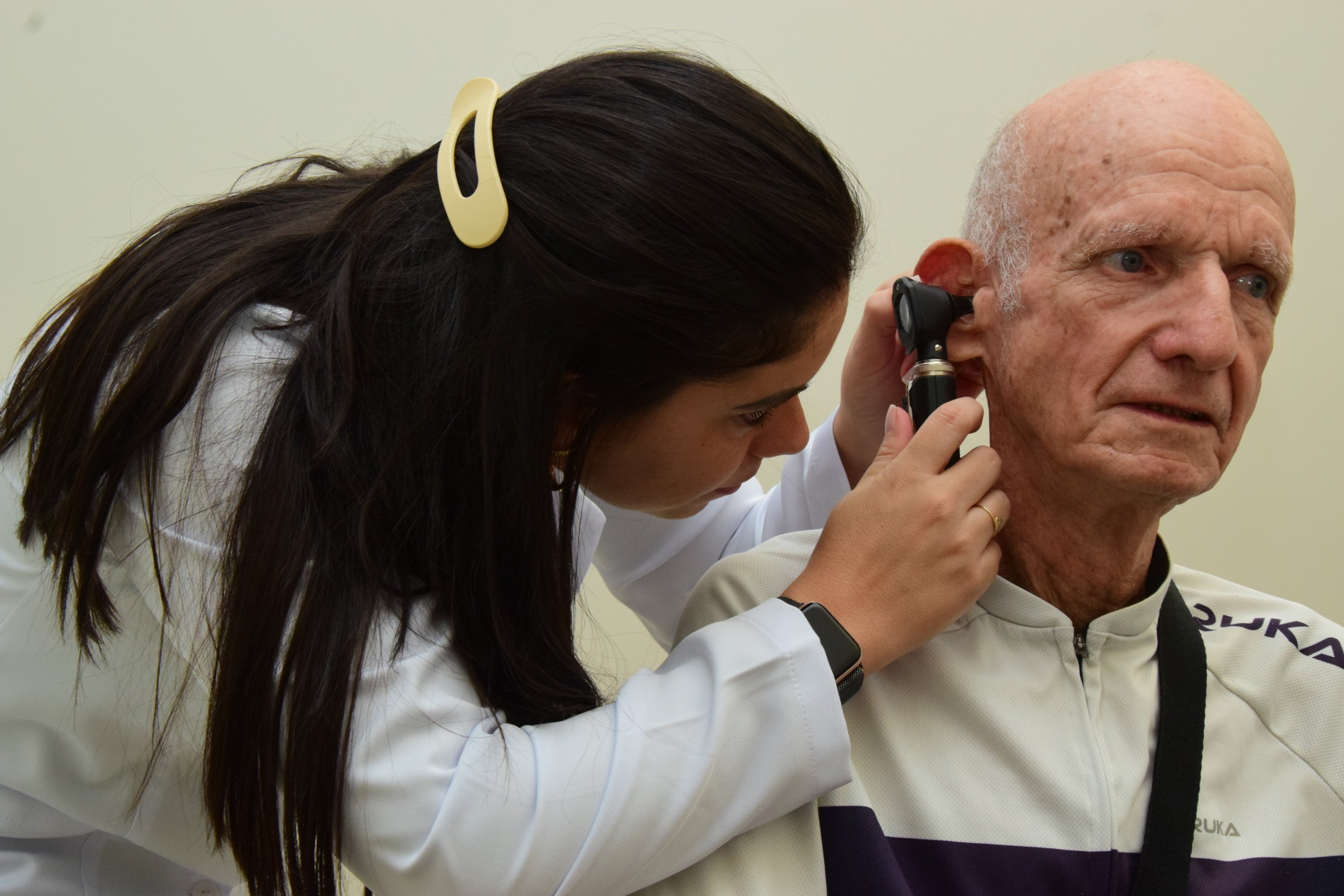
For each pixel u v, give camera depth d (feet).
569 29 4.99
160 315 2.41
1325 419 5.33
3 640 2.43
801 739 2.25
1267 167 2.36
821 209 2.32
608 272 2.25
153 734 2.35
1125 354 2.35
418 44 4.96
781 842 2.43
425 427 2.36
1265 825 2.62
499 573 2.52
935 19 5.07
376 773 2.15
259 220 2.68
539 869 2.13
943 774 2.58
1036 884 2.48
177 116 4.94
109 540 2.34
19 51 4.86
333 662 2.14
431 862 2.14
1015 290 2.53
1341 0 5.12
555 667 2.61
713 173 2.22
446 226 2.42
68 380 2.38
